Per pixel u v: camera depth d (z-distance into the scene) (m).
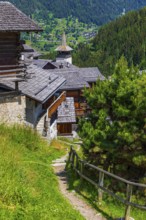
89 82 72.81
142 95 17.39
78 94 61.12
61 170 20.84
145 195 17.03
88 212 14.70
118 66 19.00
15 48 25.66
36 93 28.84
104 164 18.58
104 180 17.80
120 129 17.41
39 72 35.19
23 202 12.35
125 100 17.69
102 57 164.12
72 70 66.00
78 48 183.62
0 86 27.02
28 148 23.22
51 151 25.58
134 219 14.47
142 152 17.23
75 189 17.20
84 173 18.14
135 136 17.17
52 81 34.28
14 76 25.66
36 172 17.56
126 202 13.95
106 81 18.92
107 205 15.66
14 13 25.05
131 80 18.72
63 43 108.38
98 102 18.67
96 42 178.12
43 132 33.88
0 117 25.91
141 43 164.12
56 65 88.50
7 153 17.20
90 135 18.09
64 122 52.03
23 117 27.27
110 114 18.75
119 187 17.67
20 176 15.00
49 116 34.53
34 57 91.31
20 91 26.98
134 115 17.33
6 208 11.48
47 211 12.45
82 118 19.62
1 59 25.12
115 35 174.00
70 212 13.55
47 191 15.41
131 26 175.12
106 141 17.69
